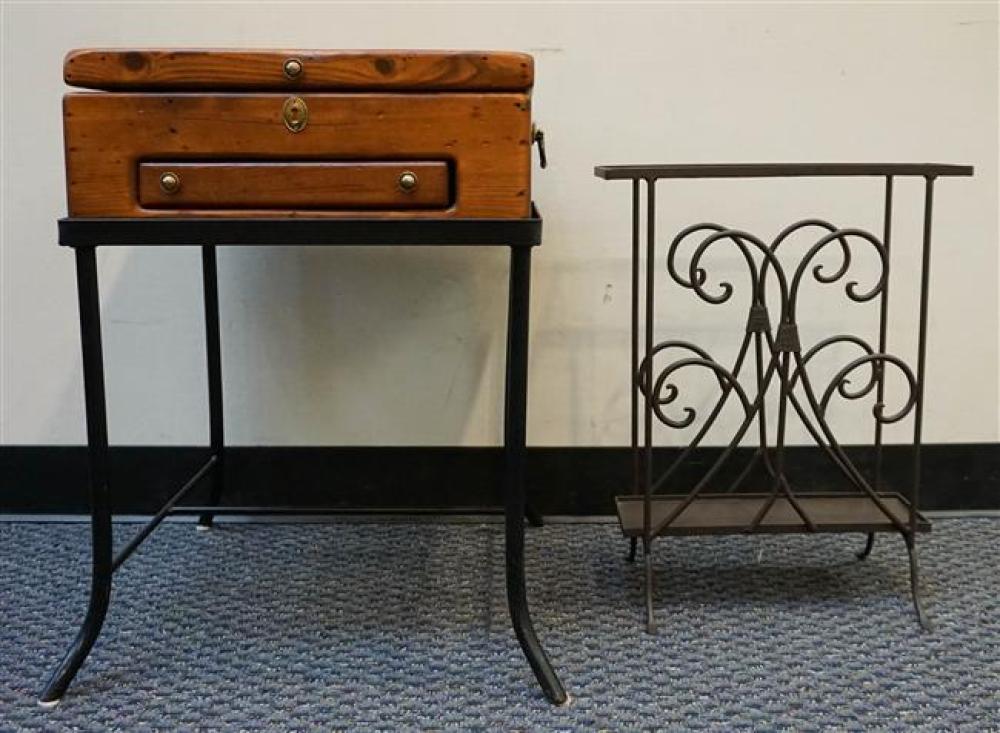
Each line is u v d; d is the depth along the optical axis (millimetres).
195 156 945
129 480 1476
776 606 1206
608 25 1362
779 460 1190
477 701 1000
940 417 1464
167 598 1226
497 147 943
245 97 935
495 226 951
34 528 1444
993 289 1430
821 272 1419
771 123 1389
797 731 949
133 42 1361
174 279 1428
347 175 949
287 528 1454
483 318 1440
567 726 957
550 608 1199
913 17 1367
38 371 1441
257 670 1060
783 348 1178
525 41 1366
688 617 1178
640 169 1104
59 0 1347
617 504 1277
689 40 1368
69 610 1194
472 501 1483
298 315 1438
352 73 932
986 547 1372
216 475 1441
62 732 949
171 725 960
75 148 937
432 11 1359
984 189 1404
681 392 1449
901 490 1483
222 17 1356
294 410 1464
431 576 1292
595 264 1417
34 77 1364
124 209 948
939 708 986
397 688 1023
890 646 1108
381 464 1476
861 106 1388
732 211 1404
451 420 1467
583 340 1438
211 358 1410
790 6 1362
